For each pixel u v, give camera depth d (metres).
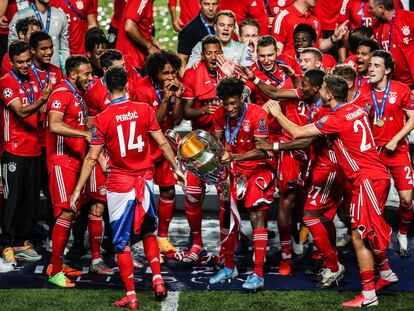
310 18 28.33
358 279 22.03
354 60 25.86
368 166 20.42
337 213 26.81
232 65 22.39
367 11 30.05
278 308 19.92
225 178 21.09
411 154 27.92
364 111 20.62
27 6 27.33
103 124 19.83
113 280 22.03
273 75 23.62
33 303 20.19
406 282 21.70
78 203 21.69
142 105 20.06
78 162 21.86
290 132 20.84
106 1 41.69
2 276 22.17
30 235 25.61
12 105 22.70
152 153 22.98
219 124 21.73
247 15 30.39
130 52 27.02
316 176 21.36
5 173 23.27
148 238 20.50
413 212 24.91
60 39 26.80
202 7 26.67
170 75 22.30
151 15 27.28
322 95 20.67
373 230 20.17
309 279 22.11
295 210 23.86
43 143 23.92
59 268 21.56
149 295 20.80
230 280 21.88
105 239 24.05
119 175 19.98
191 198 22.80
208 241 24.97
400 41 28.05
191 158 20.69
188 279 21.98
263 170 21.42
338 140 20.52
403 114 23.44
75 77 21.84
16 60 22.58
